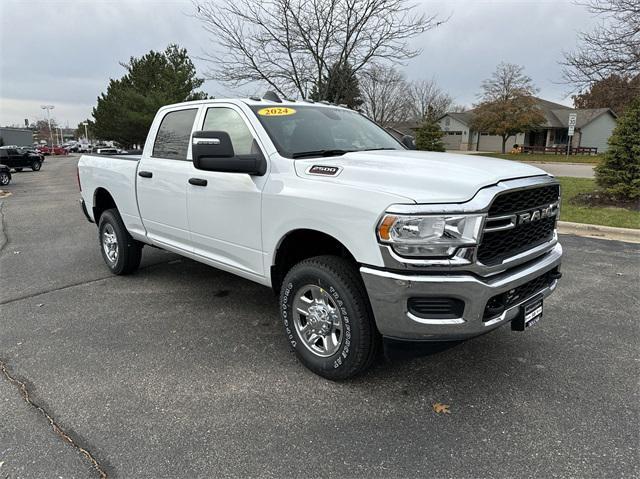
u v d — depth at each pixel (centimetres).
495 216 269
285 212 320
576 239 756
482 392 307
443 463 242
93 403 295
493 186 268
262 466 240
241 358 354
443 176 275
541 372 332
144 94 3603
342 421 277
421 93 4922
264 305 464
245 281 540
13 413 285
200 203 400
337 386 314
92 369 338
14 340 386
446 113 5612
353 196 279
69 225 935
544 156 3916
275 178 333
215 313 444
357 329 294
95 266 611
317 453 250
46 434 265
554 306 456
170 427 271
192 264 616
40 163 3138
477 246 258
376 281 269
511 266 282
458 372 332
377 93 2720
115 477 232
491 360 350
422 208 255
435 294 259
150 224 480
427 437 262
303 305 331
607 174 1049
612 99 1188
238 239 370
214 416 282
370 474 235
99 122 4631
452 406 292
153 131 477
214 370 336
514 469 237
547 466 239
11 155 2888
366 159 326
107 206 588
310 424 274
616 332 397
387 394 305
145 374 330
